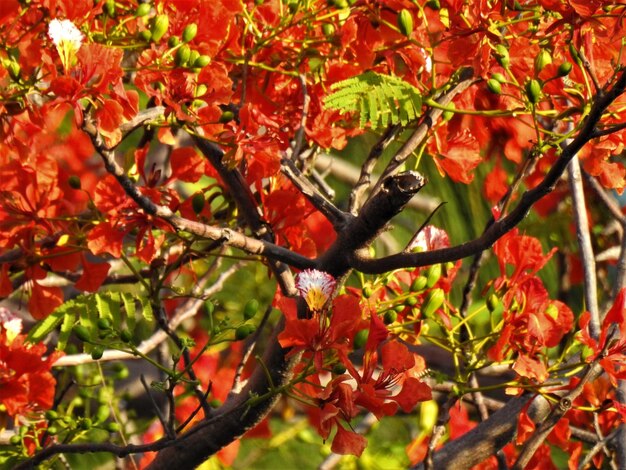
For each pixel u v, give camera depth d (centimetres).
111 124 506
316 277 483
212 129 566
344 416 470
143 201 480
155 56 554
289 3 627
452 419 861
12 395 595
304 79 603
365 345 515
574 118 560
